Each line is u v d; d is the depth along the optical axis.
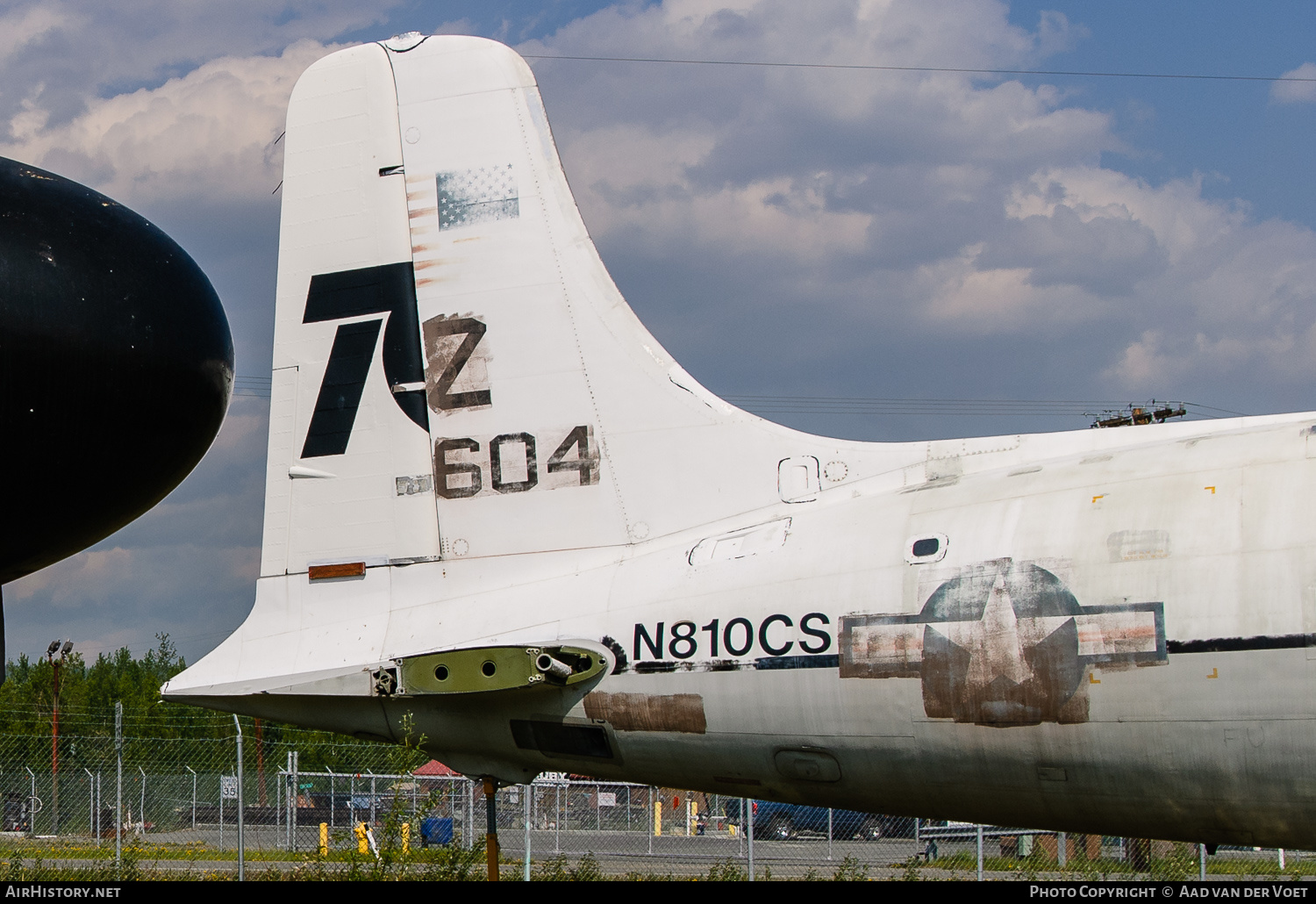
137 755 35.69
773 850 33.12
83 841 29.31
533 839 34.78
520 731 14.55
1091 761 11.96
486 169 16.34
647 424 15.23
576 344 15.63
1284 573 11.22
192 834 34.53
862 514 13.70
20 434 9.88
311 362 16.44
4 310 9.64
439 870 16.56
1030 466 13.34
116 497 10.77
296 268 16.72
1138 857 25.44
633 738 14.02
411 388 16.03
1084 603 11.91
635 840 35.62
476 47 16.69
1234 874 23.84
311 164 16.92
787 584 13.40
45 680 78.81
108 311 10.10
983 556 12.52
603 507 15.16
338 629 15.54
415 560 15.56
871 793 13.25
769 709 13.23
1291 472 11.72
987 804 12.77
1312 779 11.11
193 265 11.22
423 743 14.88
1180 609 11.52
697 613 13.73
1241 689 11.24
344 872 17.11
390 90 16.81
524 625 14.59
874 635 12.77
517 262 16.00
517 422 15.62
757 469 14.75
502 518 15.45
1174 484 12.13
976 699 12.25
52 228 10.05
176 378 10.58
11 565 10.96
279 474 16.25
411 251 16.36
